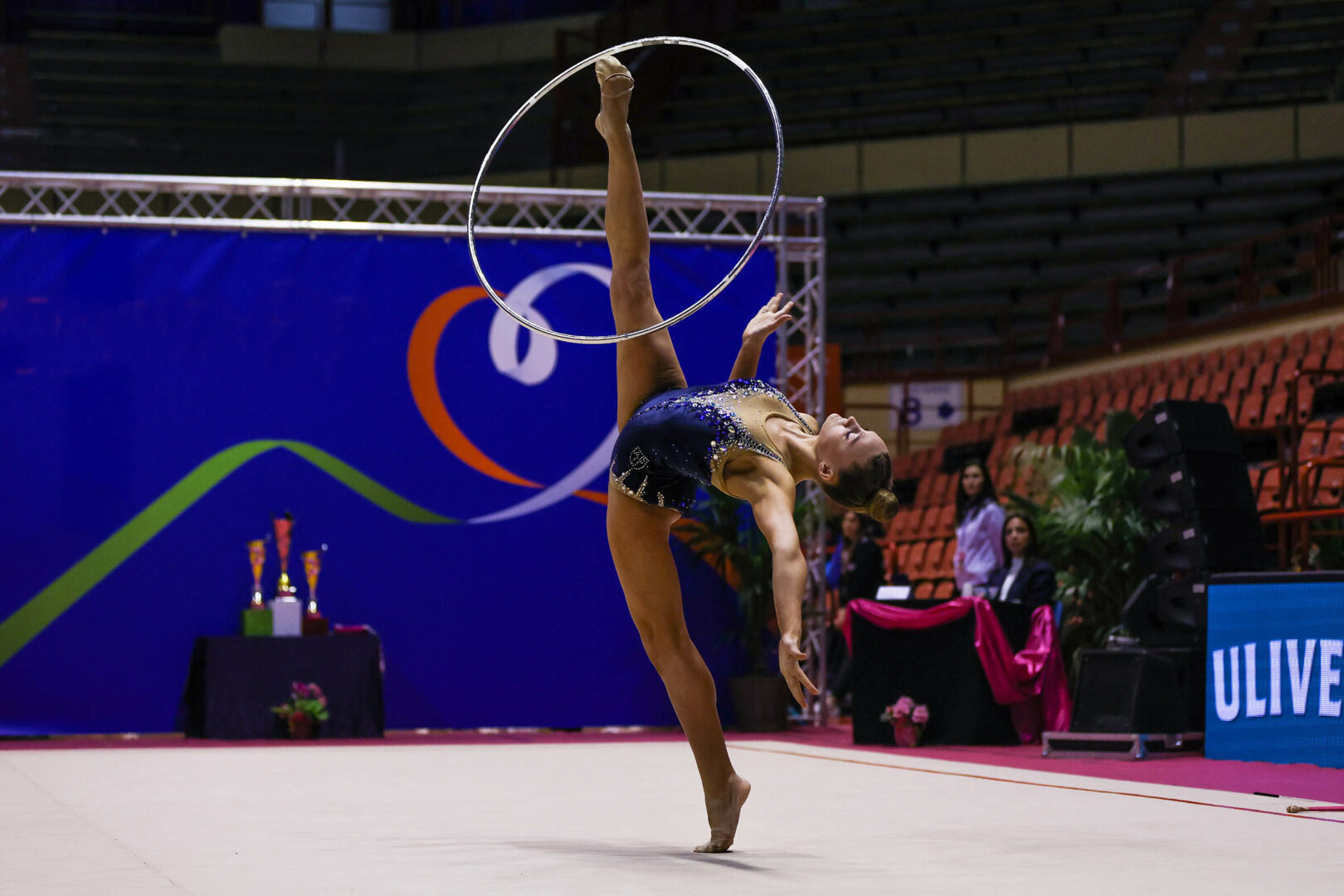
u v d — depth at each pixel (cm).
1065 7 2525
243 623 1084
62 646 1073
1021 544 1009
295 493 1121
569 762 835
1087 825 521
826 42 2658
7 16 2786
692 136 2564
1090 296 2311
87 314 1102
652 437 436
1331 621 757
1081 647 1038
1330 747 754
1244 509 919
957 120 2433
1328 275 1638
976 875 398
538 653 1140
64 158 2530
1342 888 376
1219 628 817
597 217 1204
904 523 1855
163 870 409
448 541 1137
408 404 1141
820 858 436
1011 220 2352
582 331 1173
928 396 2161
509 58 2830
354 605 1120
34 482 1082
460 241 1163
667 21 2711
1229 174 2216
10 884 382
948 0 2620
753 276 1205
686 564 1168
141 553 1091
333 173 2666
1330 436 1416
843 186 2383
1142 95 2344
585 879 392
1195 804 595
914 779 715
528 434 1156
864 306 2420
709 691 452
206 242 1128
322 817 554
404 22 2916
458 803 607
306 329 1134
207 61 2766
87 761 851
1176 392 1678
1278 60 2311
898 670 980
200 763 830
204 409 1112
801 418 455
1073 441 1173
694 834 502
